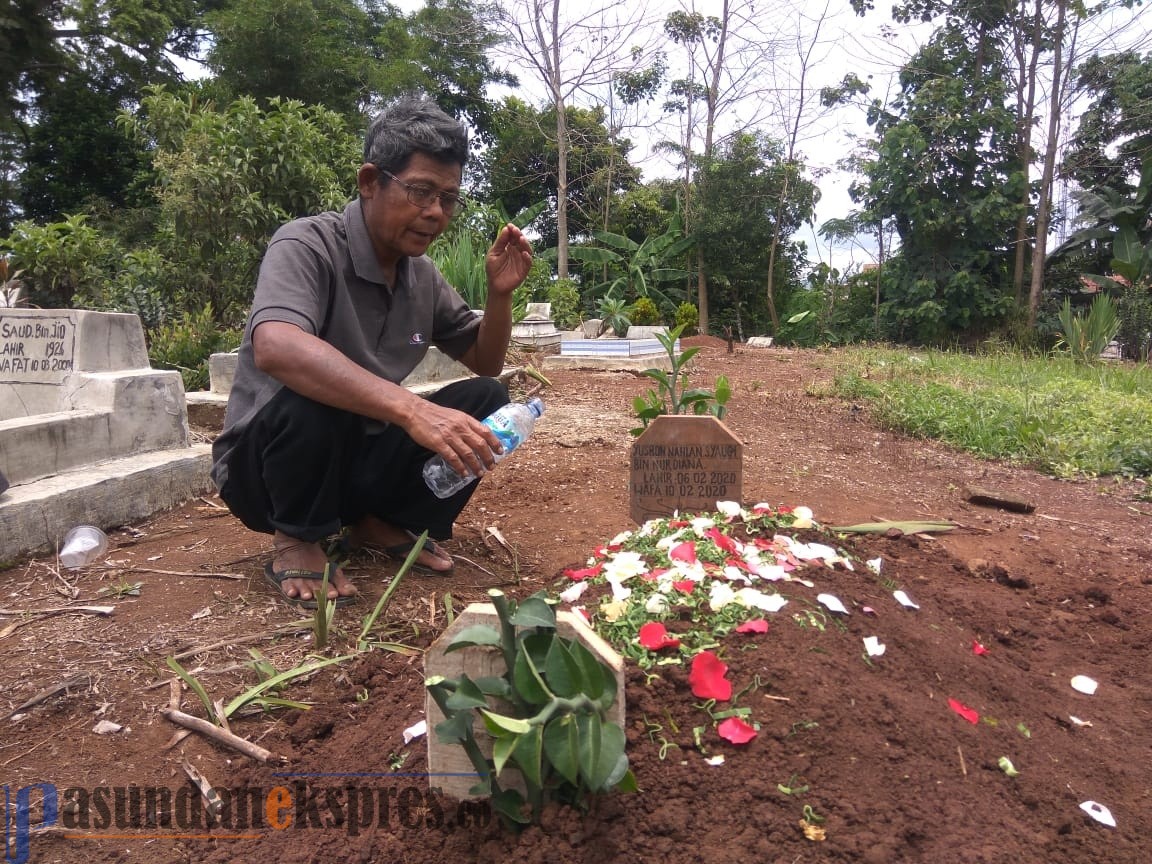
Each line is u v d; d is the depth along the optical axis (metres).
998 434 5.74
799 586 2.14
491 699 1.46
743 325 21.89
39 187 19.06
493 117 22.14
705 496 2.76
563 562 2.97
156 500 3.49
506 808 1.45
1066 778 1.80
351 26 20.50
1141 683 2.41
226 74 17.70
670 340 3.22
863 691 1.78
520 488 3.92
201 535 3.21
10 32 16.53
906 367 9.62
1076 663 2.52
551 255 18.86
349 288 2.52
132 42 17.72
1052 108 16.02
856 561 2.58
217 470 2.55
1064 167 17.11
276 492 2.43
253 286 7.17
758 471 4.47
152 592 2.60
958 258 17.05
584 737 1.31
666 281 21.56
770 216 20.75
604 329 11.70
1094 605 2.99
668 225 21.33
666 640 1.78
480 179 22.61
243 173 6.78
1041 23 16.38
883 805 1.52
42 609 2.47
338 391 2.12
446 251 9.29
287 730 1.92
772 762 1.57
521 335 8.94
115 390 3.57
